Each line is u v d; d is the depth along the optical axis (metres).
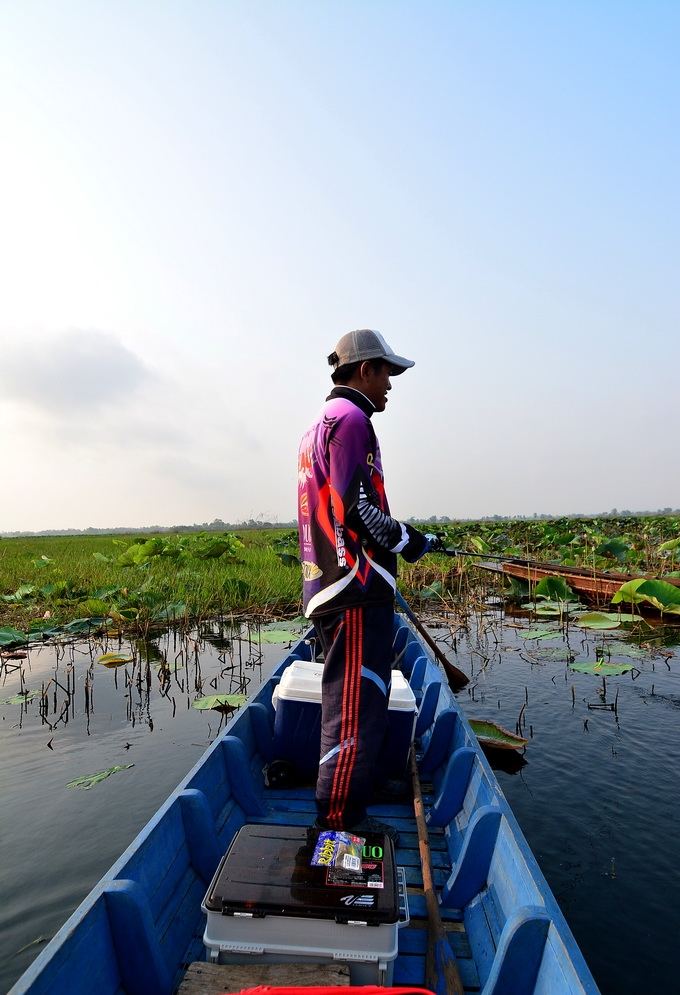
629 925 3.07
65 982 1.53
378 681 2.34
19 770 4.82
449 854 2.79
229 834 2.74
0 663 8.20
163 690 6.82
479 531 23.31
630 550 15.43
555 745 5.14
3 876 3.51
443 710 3.74
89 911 1.69
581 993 1.39
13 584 14.07
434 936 2.10
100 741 5.41
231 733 3.25
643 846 3.72
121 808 4.24
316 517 2.43
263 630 9.81
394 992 1.67
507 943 1.71
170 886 2.20
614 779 4.54
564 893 3.30
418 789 3.19
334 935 1.81
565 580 11.39
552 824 3.96
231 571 14.27
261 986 1.68
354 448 2.34
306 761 3.38
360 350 2.59
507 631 9.70
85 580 13.86
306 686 3.34
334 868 1.94
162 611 10.48
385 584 2.40
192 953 2.11
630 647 8.40
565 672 7.26
